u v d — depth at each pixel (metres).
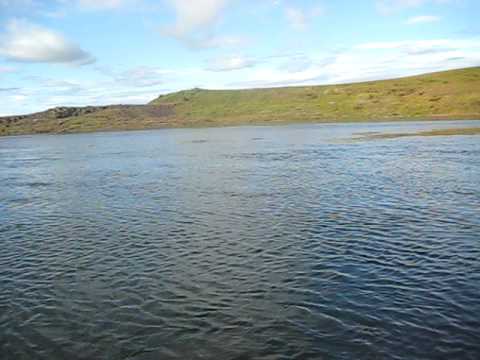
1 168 84.19
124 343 18.27
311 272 24.70
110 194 50.78
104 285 24.05
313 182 53.34
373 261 26.00
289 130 179.12
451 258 26.06
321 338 18.03
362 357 16.69
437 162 66.19
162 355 17.36
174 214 39.47
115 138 182.38
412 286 22.44
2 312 21.27
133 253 29.11
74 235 34.00
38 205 46.06
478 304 20.31
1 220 39.84
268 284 23.36
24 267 27.20
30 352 17.92
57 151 123.75
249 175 61.41
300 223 34.84
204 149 109.06
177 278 24.59
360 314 19.78
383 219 35.03
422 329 18.38
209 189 51.31
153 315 20.47
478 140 97.06
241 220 36.47
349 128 170.88
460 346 17.14
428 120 192.00
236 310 20.64
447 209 37.44
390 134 126.50
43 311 21.23
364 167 64.56
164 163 81.44
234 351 17.42
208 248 29.53
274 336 18.34
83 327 19.64
